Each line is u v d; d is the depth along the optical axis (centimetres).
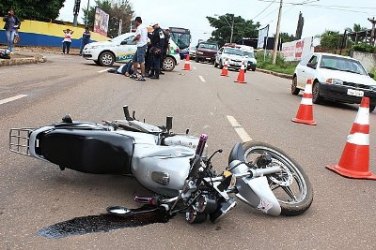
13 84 1183
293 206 454
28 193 452
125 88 1326
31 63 1866
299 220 452
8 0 3228
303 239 410
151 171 411
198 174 385
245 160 430
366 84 1425
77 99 1034
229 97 1404
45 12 3603
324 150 773
